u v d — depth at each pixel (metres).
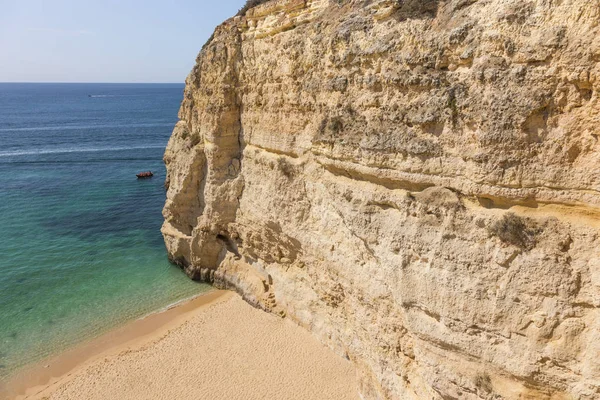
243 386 16.45
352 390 15.60
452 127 10.98
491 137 10.01
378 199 13.02
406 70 12.17
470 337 10.59
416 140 11.73
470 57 10.62
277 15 18.95
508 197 9.99
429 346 11.48
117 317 22.14
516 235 9.83
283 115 18.41
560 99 9.17
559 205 9.48
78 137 91.88
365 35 13.71
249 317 20.86
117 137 92.75
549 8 9.22
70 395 16.80
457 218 10.88
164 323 21.38
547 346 9.43
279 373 16.88
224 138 22.30
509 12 9.83
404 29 12.40
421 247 11.55
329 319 17.41
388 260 12.53
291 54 17.38
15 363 18.86
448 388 11.09
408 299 11.86
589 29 8.65
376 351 13.92
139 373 17.72
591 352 8.83
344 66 14.55
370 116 13.38
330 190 15.31
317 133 15.53
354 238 14.45
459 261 10.73
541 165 9.50
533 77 9.45
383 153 12.61
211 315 21.47
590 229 9.02
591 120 8.84
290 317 19.78
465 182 10.76
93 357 19.08
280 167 18.62
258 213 20.48
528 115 9.49
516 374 9.84
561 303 9.25
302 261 18.89
